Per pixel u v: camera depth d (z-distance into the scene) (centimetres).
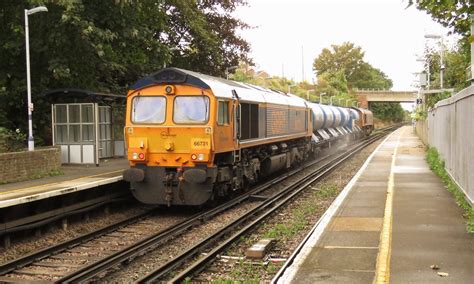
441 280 653
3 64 1972
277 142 2066
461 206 1184
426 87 3803
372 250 830
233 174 1534
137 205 1581
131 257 945
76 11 1761
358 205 1262
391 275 675
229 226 1165
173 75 1371
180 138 1360
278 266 873
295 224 1193
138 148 1383
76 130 1791
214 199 1487
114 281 836
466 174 1205
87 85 2125
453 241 855
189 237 1138
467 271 689
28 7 1855
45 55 1967
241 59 3572
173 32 2958
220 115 1397
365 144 4475
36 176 1470
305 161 2770
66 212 1259
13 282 803
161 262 943
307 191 1762
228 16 3497
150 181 1387
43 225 1183
